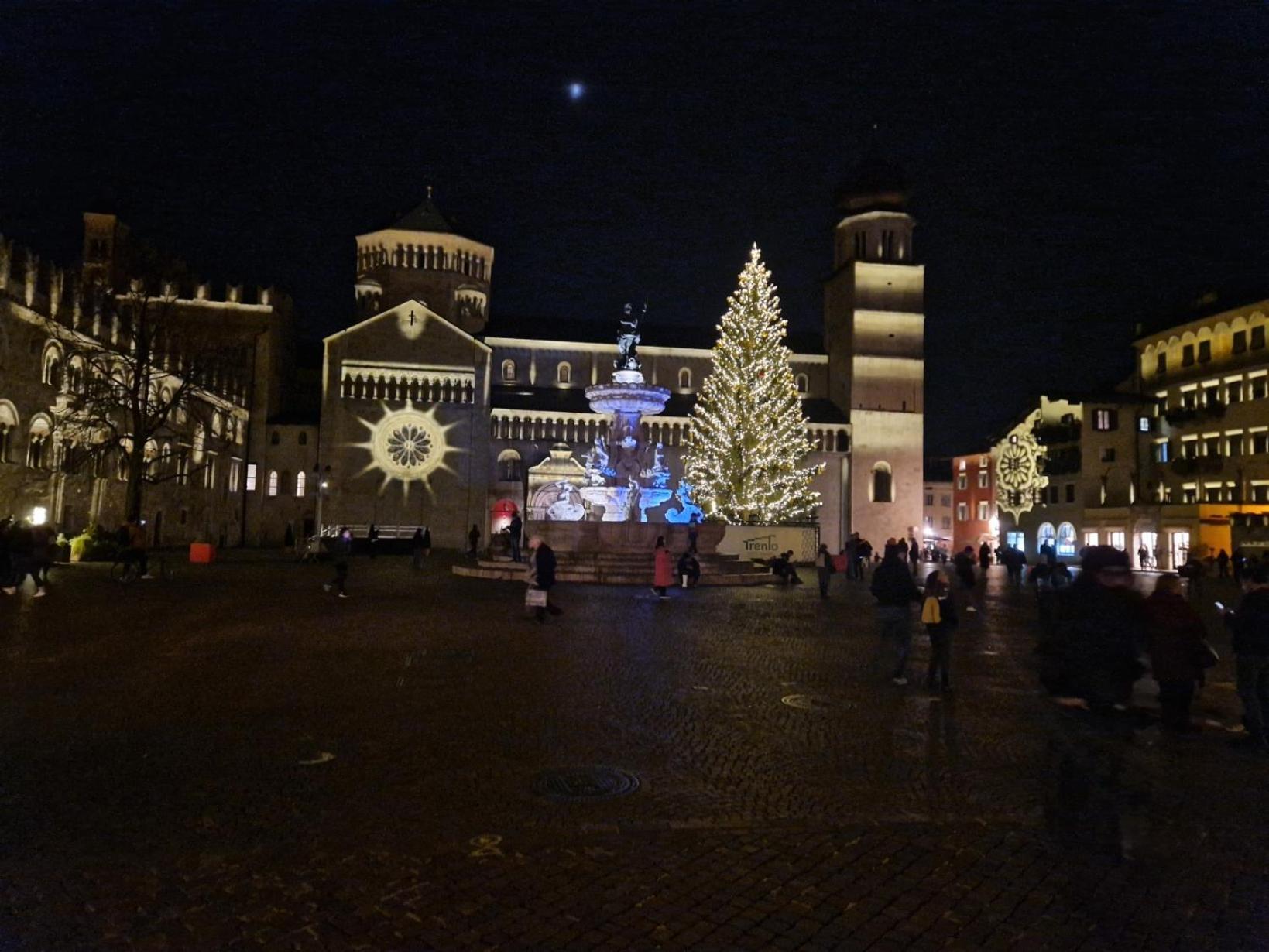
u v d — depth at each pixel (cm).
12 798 738
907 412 8312
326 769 833
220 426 6925
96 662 1372
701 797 771
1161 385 7338
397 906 551
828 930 532
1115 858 642
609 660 1473
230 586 2909
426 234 8338
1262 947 524
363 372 7644
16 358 4181
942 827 709
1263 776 868
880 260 8556
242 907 546
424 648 1573
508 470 7862
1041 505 7675
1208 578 4903
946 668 1302
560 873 605
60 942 502
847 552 4297
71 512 4688
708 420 5969
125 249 7094
